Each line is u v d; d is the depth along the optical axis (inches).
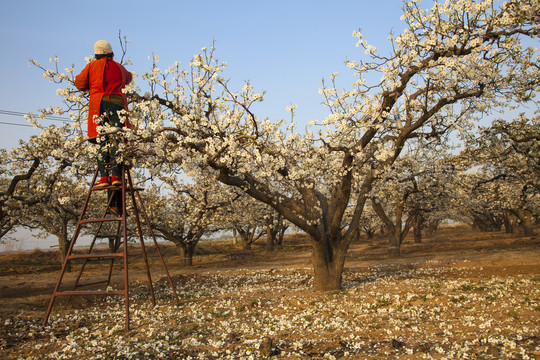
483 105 440.1
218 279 701.9
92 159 463.2
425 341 265.1
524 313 318.0
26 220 797.2
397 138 476.7
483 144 603.8
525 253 797.2
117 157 331.3
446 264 738.8
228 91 355.3
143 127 346.0
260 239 2428.6
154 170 397.1
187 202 991.0
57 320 352.5
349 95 408.2
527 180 786.8
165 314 368.2
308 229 471.2
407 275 644.7
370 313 352.5
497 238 1403.8
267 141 382.0
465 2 390.9
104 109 334.3
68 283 754.2
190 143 360.2
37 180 666.8
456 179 879.1
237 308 381.4
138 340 278.4
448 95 441.4
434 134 511.2
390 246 1015.6
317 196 537.0
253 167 398.0
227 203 848.9
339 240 498.9
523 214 1295.5
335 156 528.4
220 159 353.1
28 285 739.4
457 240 1476.4
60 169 577.6
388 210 1598.2
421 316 333.7
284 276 707.4
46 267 1138.7
